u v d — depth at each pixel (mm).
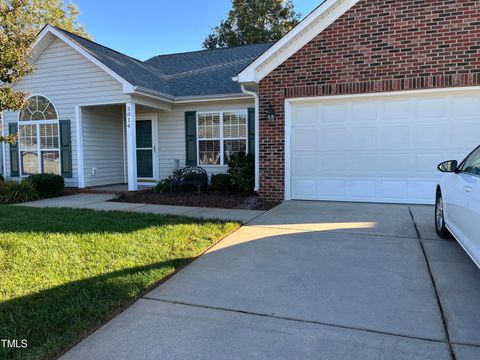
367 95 7750
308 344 2689
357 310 3197
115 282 3721
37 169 11977
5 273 3967
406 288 3617
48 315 3070
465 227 3867
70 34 11258
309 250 4863
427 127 7555
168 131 12305
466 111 7273
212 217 7004
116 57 12164
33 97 11719
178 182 10594
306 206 7848
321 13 7645
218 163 11695
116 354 2605
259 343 2715
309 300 3412
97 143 12016
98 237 5391
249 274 4082
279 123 8445
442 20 7078
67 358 2562
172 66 14773
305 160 8484
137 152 12852
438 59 7152
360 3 7582
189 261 4535
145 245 5016
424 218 6484
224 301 3430
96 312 3119
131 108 10414
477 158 4160
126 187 12070
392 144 7824
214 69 13609
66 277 3859
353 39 7688
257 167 9312
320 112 8266
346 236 5477
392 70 7465
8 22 6129
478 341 2674
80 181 11367
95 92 10891
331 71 7906
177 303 3402
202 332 2887
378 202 8023
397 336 2766
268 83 8445
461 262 4289
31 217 6949
